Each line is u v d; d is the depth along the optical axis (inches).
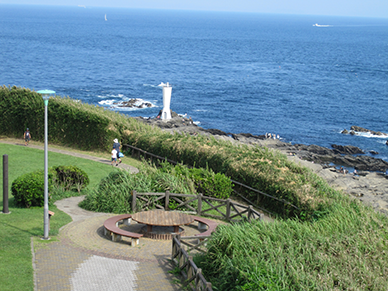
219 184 795.4
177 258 485.1
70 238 541.3
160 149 1039.0
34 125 1197.1
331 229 518.3
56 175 782.5
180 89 3432.6
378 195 1058.1
